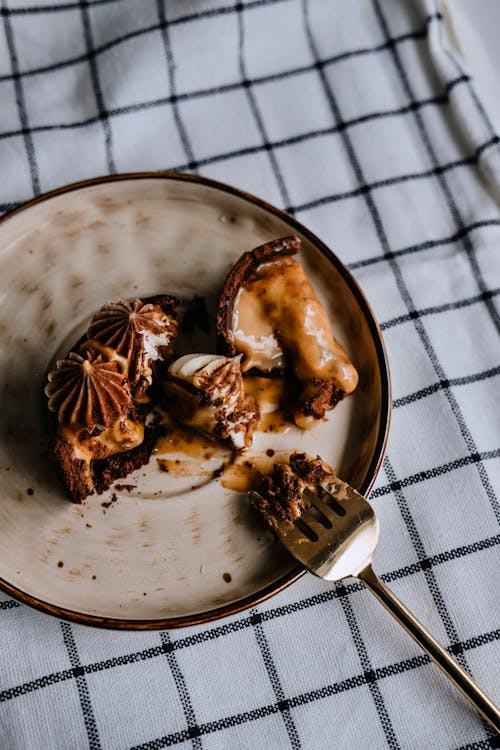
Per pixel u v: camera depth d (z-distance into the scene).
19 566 0.54
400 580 0.56
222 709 0.54
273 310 0.56
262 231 0.58
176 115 0.61
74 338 0.57
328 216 0.60
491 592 0.55
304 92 0.62
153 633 0.55
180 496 0.55
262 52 0.63
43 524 0.54
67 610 0.52
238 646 0.55
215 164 0.61
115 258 0.58
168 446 0.56
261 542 0.54
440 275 0.59
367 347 0.56
